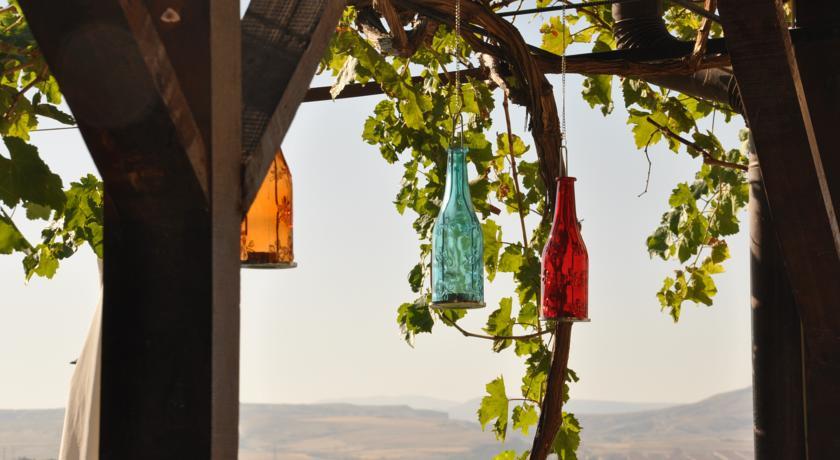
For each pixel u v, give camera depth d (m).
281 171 2.14
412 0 2.65
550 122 2.66
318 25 1.53
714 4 2.71
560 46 4.40
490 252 3.75
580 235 2.51
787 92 1.91
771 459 2.88
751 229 3.00
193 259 1.28
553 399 2.70
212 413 1.27
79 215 3.84
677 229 4.86
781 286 2.92
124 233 1.29
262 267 2.16
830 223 2.04
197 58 1.29
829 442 2.18
